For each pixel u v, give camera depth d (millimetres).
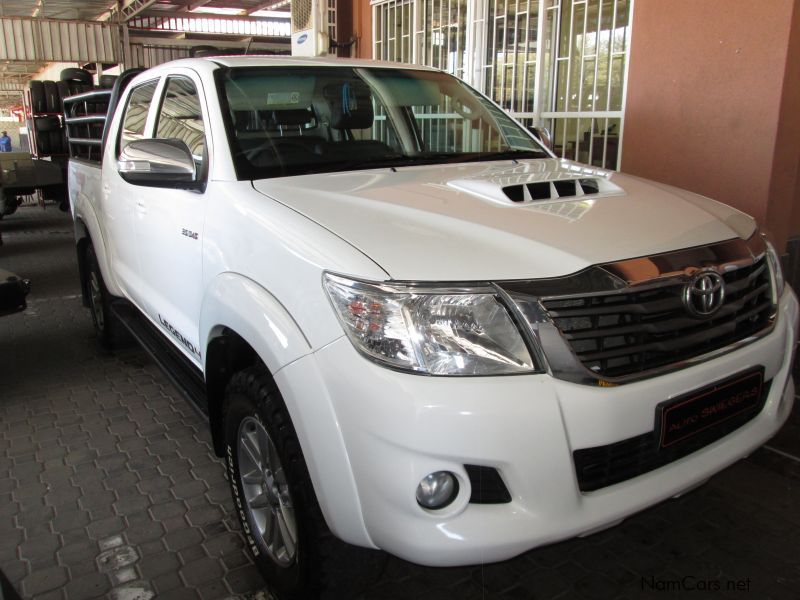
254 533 2355
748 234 2279
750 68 4500
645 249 1934
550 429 1704
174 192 2822
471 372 1711
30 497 2959
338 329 1807
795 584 2342
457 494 1734
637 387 1817
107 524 2754
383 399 1693
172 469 3180
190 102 2957
